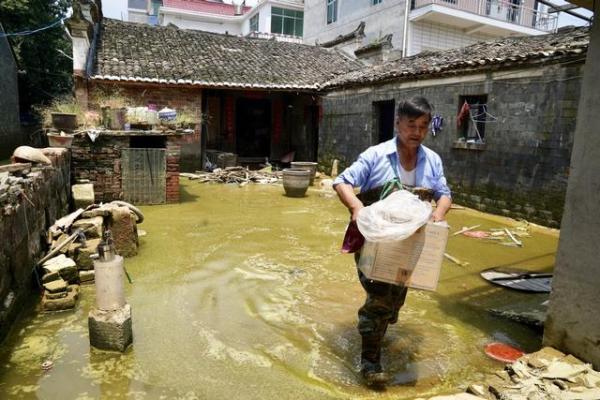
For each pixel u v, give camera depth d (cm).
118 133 880
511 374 292
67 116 875
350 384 305
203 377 309
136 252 583
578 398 256
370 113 1313
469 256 632
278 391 295
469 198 1009
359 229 261
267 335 374
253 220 827
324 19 2439
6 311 357
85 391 290
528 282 518
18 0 1666
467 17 1769
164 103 1399
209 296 455
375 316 295
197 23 3569
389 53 1692
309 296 464
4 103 1639
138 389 294
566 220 312
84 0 1315
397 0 1845
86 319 393
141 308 420
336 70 1738
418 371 324
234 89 1467
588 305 297
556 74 805
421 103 272
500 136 923
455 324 407
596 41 292
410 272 259
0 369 313
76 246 489
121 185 916
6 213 361
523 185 880
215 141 1777
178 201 976
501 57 904
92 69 1302
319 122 1598
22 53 1888
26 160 571
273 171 1574
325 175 1544
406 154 292
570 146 789
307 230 761
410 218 250
